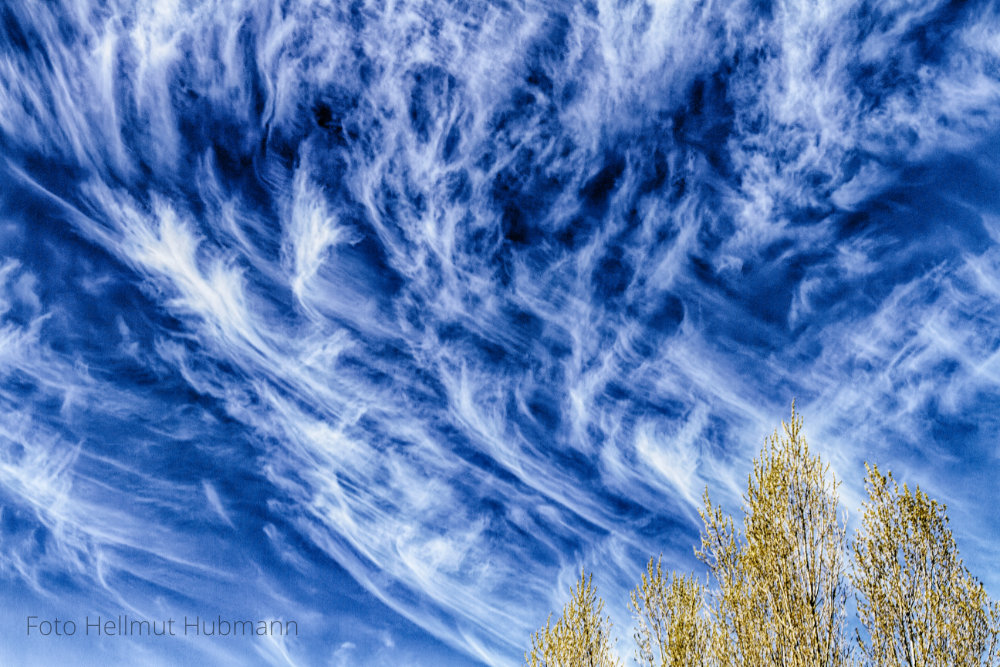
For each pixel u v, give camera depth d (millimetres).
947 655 8305
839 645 8812
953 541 8805
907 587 8719
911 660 8445
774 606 9094
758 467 10070
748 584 9352
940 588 8617
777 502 9594
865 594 8922
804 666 8664
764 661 8867
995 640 8195
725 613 9445
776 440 10094
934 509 9008
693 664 9219
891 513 9164
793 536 9391
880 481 9398
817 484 9625
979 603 8414
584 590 11469
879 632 8703
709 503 10273
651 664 9609
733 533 9930
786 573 9203
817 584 9133
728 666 9047
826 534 9336
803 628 8883
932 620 8477
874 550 9055
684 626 9484
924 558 8797
